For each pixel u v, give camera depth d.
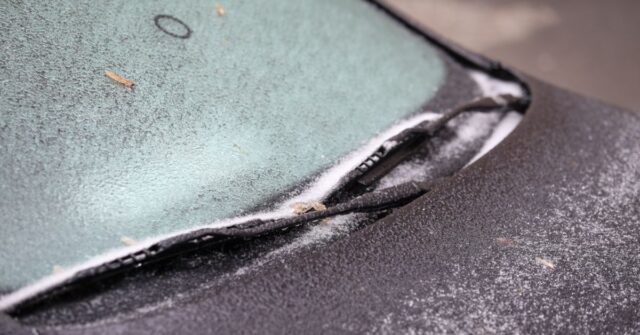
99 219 1.38
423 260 1.43
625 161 1.70
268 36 1.72
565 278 1.45
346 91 1.70
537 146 1.67
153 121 1.49
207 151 1.50
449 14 4.10
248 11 1.74
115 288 1.34
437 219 1.49
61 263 1.33
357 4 1.95
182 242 1.37
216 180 1.47
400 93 1.75
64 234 1.36
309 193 1.51
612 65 3.81
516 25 4.09
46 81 1.47
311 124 1.61
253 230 1.41
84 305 1.32
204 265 1.39
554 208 1.56
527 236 1.50
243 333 1.31
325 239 1.46
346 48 1.79
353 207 1.47
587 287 1.44
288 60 1.69
